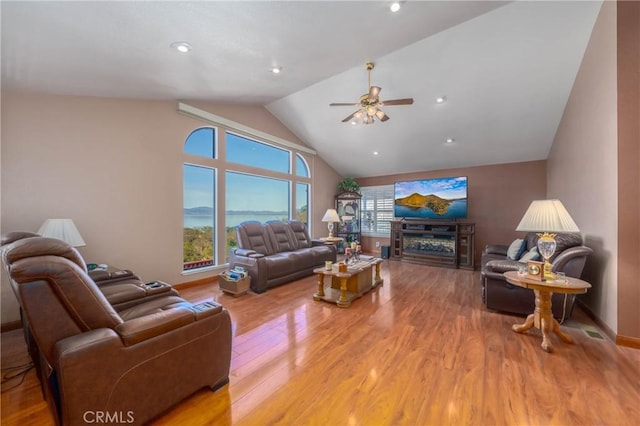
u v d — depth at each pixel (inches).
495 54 133.3
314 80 148.3
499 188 230.5
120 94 126.1
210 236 178.4
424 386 69.4
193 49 91.3
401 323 109.1
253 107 203.2
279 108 212.8
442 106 175.6
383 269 215.5
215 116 173.2
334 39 100.3
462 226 225.5
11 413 60.2
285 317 115.4
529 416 59.2
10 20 60.9
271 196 226.4
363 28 95.5
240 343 92.4
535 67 138.1
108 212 128.9
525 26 117.4
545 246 96.6
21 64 83.5
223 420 58.4
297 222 218.2
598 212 109.3
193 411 60.7
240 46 94.7
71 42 74.1
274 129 222.4
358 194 289.3
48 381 49.6
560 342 92.7
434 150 228.8
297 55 109.8
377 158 260.4
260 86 147.6
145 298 89.0
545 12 110.4
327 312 121.1
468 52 133.6
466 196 225.6
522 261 132.7
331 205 294.4
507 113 172.2
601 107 107.2
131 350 52.6
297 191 252.2
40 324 47.4
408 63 143.7
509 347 89.2
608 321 98.2
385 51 122.9
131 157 136.9
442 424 57.1
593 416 59.1
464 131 196.9
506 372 75.3
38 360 61.0
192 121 164.2
